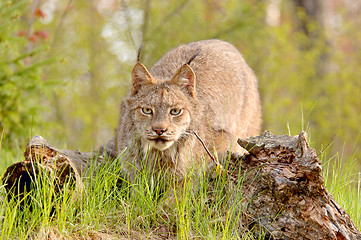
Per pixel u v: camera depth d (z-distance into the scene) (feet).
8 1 43.86
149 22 79.77
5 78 45.09
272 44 81.05
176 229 25.61
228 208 26.07
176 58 34.32
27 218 23.44
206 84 32.45
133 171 29.48
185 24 80.18
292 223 24.25
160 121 27.81
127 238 24.26
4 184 23.77
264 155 26.25
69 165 24.80
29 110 45.39
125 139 30.09
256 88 40.65
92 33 94.84
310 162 23.84
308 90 80.23
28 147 25.94
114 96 85.71
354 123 73.87
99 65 94.58
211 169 29.27
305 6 100.53
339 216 24.30
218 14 83.82
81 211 24.45
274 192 24.58
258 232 24.89
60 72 89.86
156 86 29.04
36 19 81.82
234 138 34.12
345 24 94.99
